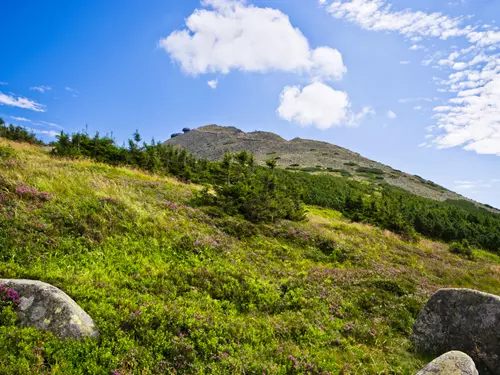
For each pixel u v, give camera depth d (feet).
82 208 40.14
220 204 60.13
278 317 28.12
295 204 90.27
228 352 21.07
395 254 69.46
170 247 38.19
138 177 77.46
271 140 618.03
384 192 217.36
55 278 24.77
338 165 408.67
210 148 564.71
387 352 25.50
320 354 23.17
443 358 18.89
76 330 18.88
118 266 31.12
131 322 21.39
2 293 19.81
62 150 88.74
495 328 23.08
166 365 18.61
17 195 38.65
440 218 143.33
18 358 16.28
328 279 39.63
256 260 42.60
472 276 65.92
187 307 26.16
